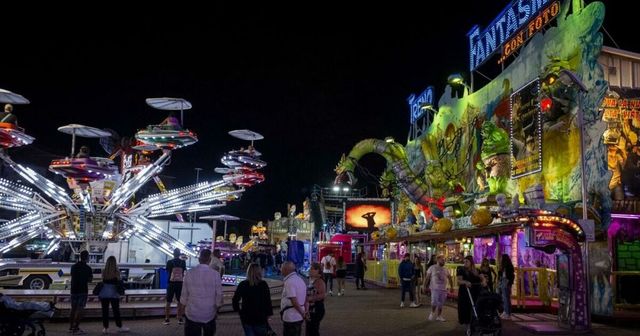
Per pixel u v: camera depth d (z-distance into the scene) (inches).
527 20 879.7
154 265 935.7
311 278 384.8
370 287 1164.5
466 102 1075.9
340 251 1563.7
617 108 680.4
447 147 1147.3
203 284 316.8
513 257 775.7
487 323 446.9
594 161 679.1
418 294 767.7
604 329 574.6
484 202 875.4
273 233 2664.9
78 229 975.0
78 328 487.8
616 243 654.5
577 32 730.8
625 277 642.8
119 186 974.4
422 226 1161.4
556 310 687.1
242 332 507.5
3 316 411.5
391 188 1555.1
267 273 1734.7
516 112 868.6
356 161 1330.0
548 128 777.6
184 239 1350.9
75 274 486.9
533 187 664.4
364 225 1829.5
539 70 812.6
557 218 554.3
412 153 1419.8
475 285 479.5
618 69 704.4
